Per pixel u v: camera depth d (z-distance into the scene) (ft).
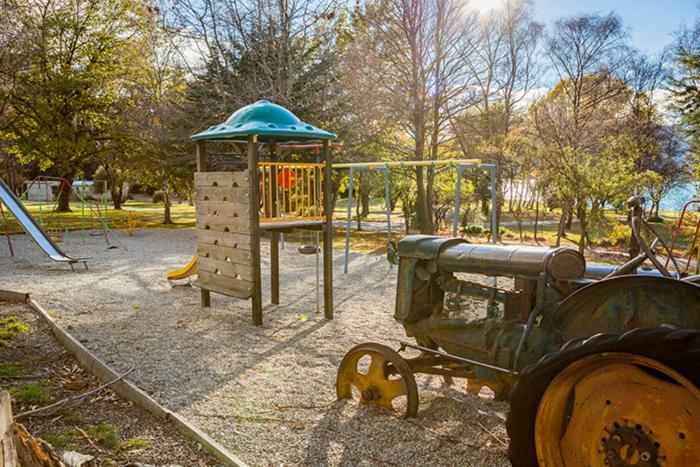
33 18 73.92
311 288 28.25
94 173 126.52
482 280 29.60
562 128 61.46
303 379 14.34
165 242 51.24
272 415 11.94
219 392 13.35
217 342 17.99
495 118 68.90
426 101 60.49
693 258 36.60
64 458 9.14
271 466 9.69
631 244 31.53
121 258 39.45
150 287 27.99
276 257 23.97
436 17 56.29
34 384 13.53
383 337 18.78
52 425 11.14
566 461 7.27
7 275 31.09
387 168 32.19
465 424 11.30
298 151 56.85
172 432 10.99
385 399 11.91
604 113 70.90
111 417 11.69
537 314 9.37
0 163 89.56
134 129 66.64
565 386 7.15
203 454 10.05
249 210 20.04
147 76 76.07
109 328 19.60
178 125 60.75
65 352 16.33
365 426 11.23
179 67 63.72
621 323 7.81
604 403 6.86
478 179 68.49
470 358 11.07
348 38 63.72
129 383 12.95
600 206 44.42
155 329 19.60
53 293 25.85
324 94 57.98
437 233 65.87
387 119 59.67
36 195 136.56
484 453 10.02
